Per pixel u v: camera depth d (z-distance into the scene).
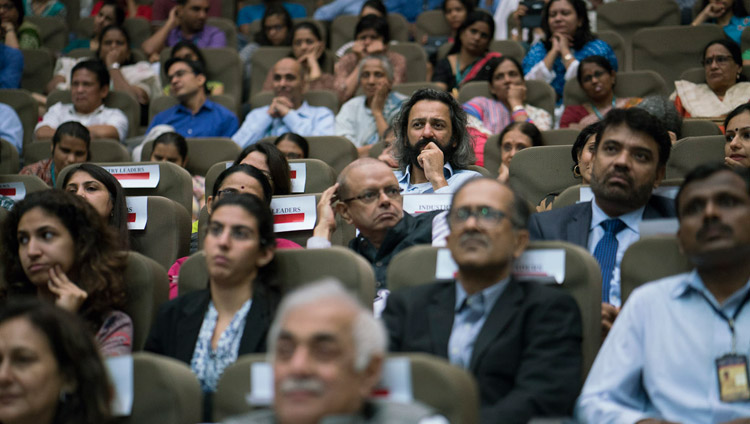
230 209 4.40
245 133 9.70
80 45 13.27
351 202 5.58
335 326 2.84
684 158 6.65
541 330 3.83
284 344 2.87
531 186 6.83
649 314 3.93
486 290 3.96
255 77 11.75
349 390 2.85
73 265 4.66
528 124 7.84
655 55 10.72
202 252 4.74
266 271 4.47
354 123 9.63
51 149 9.05
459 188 4.05
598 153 4.97
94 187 5.76
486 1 13.33
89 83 10.15
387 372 3.25
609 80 9.26
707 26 10.55
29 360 3.44
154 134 9.49
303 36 11.54
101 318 4.56
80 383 3.49
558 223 5.05
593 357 4.07
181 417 3.56
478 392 3.75
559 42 10.49
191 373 3.72
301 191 6.89
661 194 5.04
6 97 10.10
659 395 3.80
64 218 4.64
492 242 3.89
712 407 3.70
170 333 4.42
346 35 12.70
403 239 5.38
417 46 11.45
